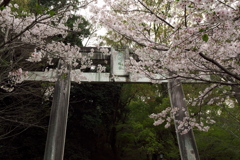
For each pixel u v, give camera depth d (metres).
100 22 4.84
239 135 7.26
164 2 3.87
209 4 2.19
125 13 4.42
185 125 6.00
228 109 7.62
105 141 14.39
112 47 7.49
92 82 7.11
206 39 2.29
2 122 6.87
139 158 14.20
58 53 6.03
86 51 7.64
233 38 3.97
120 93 12.79
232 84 3.40
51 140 5.67
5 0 3.00
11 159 7.86
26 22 4.78
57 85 6.57
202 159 8.61
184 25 3.25
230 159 7.79
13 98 6.93
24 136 8.68
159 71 5.30
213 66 4.47
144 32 4.48
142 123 11.34
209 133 7.97
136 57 7.39
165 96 11.31
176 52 3.63
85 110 10.50
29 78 6.57
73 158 9.24
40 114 8.25
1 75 4.64
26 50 4.95
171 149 9.68
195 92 8.92
